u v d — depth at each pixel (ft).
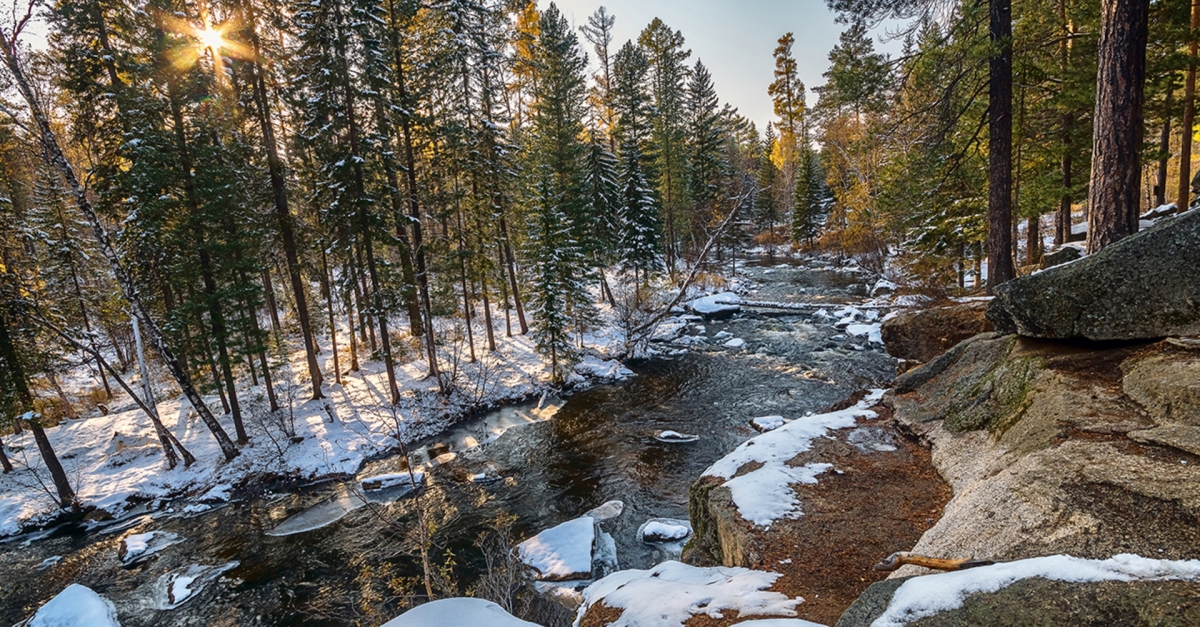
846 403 34.88
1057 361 20.57
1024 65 45.55
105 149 48.96
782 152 209.97
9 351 45.50
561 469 46.29
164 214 48.26
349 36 54.49
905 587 10.44
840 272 134.10
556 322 67.87
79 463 54.13
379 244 65.31
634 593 16.96
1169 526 10.62
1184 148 55.31
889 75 41.78
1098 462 13.65
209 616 31.04
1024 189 62.34
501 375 70.85
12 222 51.29
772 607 14.48
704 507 23.79
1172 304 18.47
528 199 80.69
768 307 102.58
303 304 61.57
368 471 49.01
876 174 90.12
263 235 57.67
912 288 77.56
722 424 52.54
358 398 63.77
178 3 49.83
